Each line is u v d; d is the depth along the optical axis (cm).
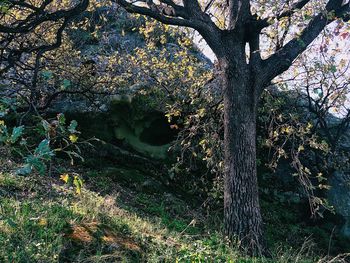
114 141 1145
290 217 1166
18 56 756
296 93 1237
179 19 889
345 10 915
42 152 249
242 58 899
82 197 779
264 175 1225
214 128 1068
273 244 1012
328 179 1211
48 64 1079
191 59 1221
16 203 621
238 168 848
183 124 1174
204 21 910
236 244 798
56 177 906
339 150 1259
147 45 1202
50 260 488
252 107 882
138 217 806
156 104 1161
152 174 1133
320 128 1256
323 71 1038
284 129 1070
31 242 511
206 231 886
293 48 909
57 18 737
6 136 263
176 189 1136
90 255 537
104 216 677
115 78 1153
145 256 585
